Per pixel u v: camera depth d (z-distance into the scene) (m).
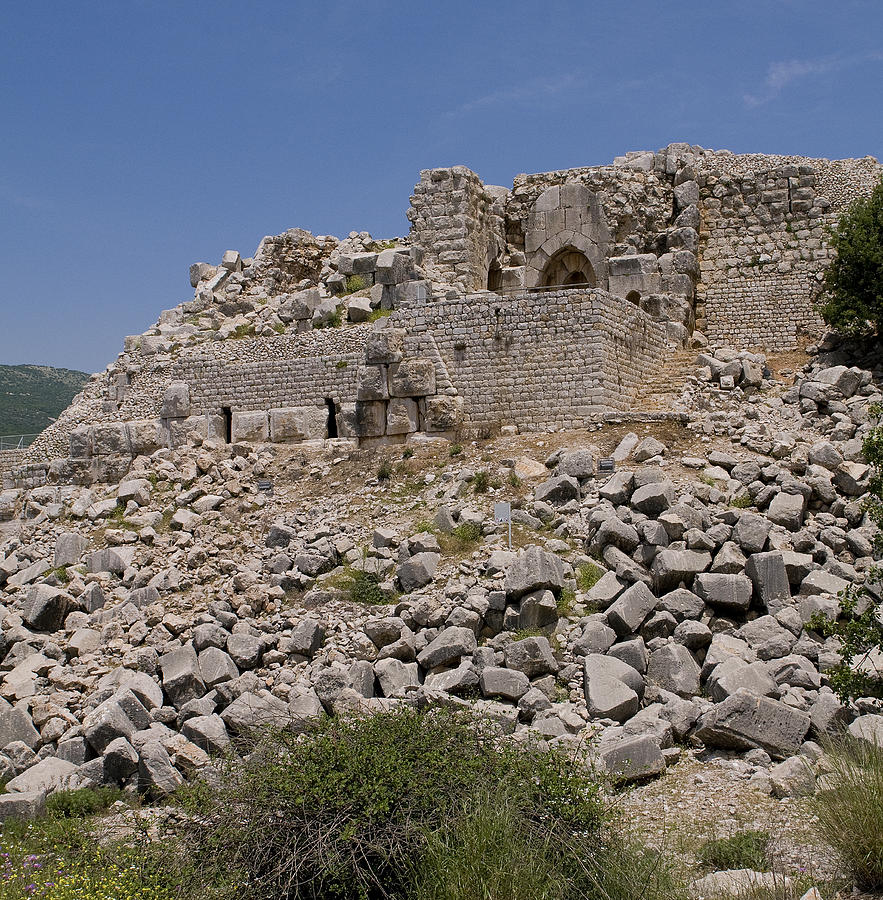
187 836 12.77
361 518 25.38
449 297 32.41
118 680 20.38
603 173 36.09
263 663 20.39
